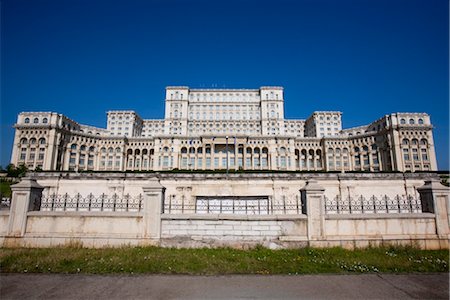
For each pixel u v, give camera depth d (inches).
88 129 4571.9
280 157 3811.5
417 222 431.8
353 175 1063.0
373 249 407.2
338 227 425.4
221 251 391.2
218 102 5049.2
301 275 299.1
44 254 362.3
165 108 4901.6
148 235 418.6
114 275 294.4
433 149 3649.1
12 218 422.9
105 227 422.9
